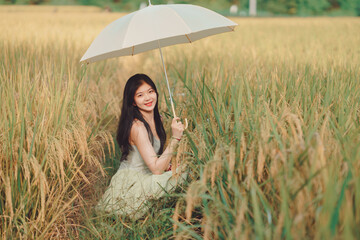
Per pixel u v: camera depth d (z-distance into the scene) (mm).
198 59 6871
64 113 3154
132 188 2910
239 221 1745
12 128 2676
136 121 2900
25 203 2561
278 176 1924
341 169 1936
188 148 2760
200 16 2713
